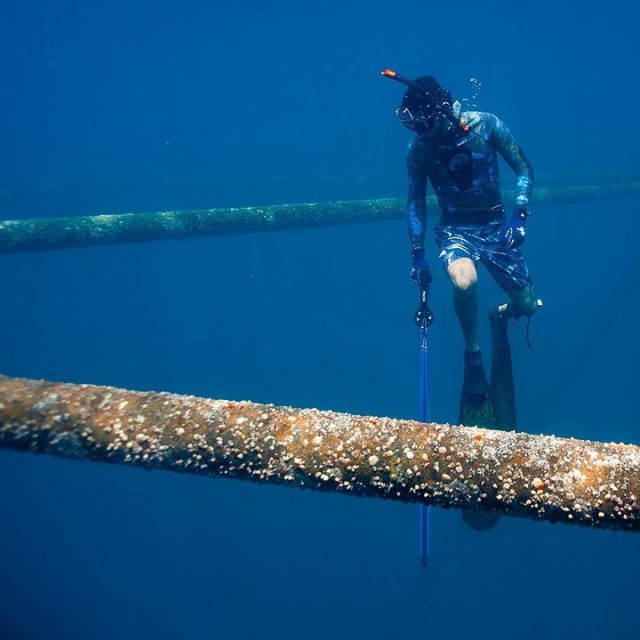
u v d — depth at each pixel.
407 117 3.65
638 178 11.11
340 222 6.70
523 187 3.80
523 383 14.50
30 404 2.08
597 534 12.81
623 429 13.92
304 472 1.92
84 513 14.23
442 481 1.83
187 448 1.99
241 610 11.99
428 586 12.13
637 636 10.86
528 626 11.30
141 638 11.71
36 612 12.07
